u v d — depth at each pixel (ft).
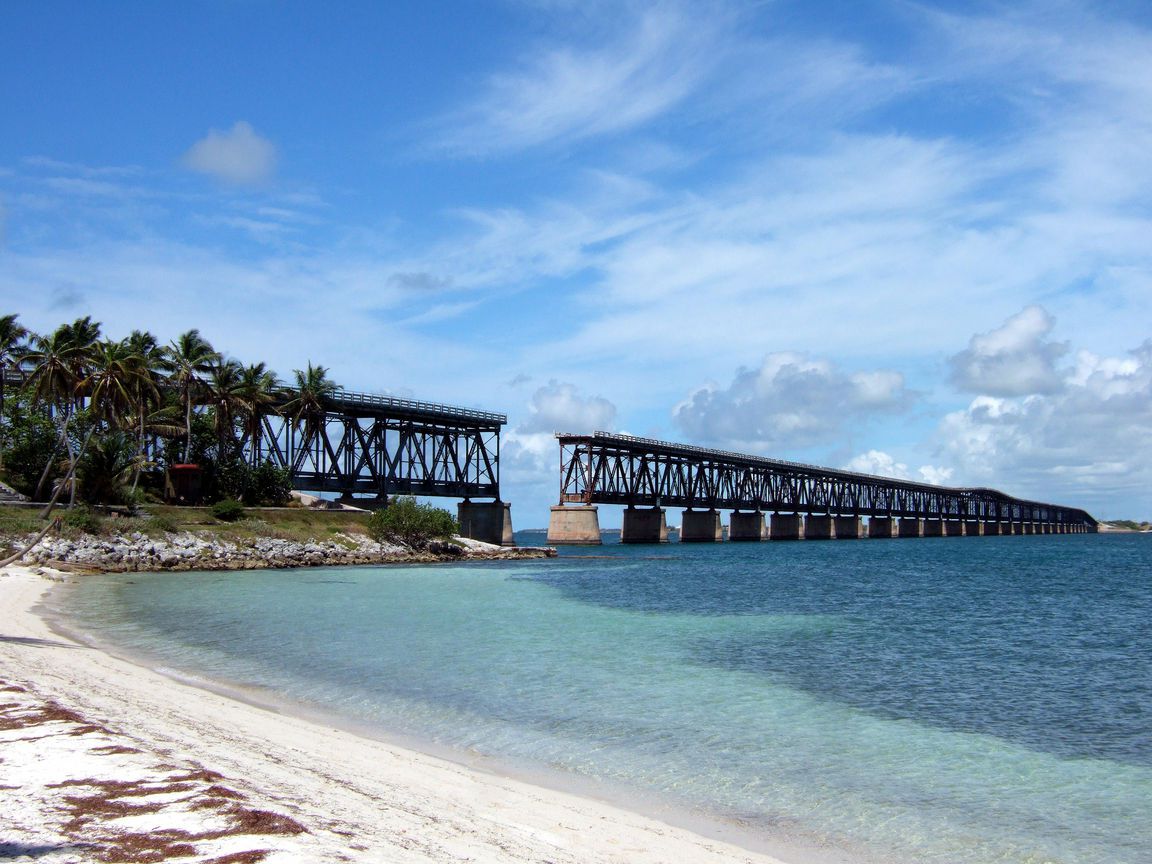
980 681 90.68
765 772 55.57
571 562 323.98
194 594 162.61
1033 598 195.52
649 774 53.98
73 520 217.77
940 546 624.59
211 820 33.96
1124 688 87.71
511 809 43.55
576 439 492.54
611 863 36.52
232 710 64.95
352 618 129.49
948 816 48.57
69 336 228.63
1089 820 48.52
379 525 302.45
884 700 80.18
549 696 76.48
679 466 583.58
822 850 42.47
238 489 296.30
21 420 248.11
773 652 106.93
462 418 411.95
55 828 32.71
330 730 60.80
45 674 71.67
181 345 280.72
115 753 43.47
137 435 256.11
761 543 627.87
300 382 332.39
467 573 237.66
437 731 63.05
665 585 214.69
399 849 33.55
